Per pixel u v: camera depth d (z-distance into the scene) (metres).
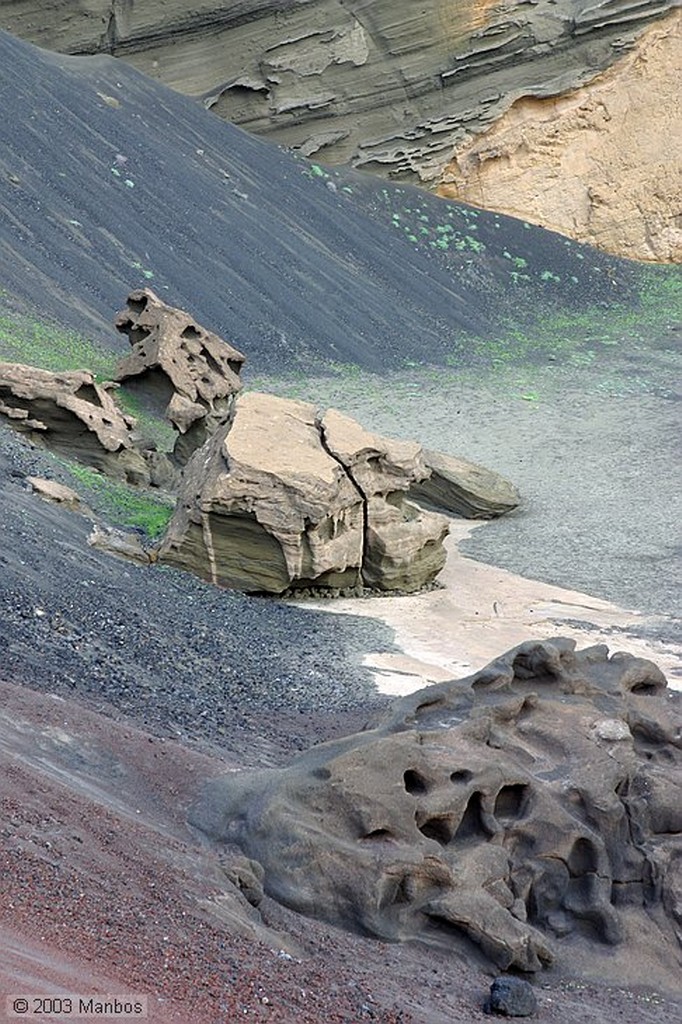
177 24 81.25
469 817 14.74
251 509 30.91
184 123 78.12
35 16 79.81
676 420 56.53
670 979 14.48
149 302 48.94
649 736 17.47
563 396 60.91
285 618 29.67
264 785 14.75
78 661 21.36
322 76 83.75
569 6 85.81
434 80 85.19
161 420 46.66
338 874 13.34
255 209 74.00
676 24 86.88
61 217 64.94
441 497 44.06
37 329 53.94
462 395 60.56
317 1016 9.93
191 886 11.90
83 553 28.78
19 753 13.88
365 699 23.47
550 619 31.61
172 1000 8.98
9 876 10.19
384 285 73.44
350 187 81.88
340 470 32.47
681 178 88.12
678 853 15.77
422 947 13.15
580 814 15.44
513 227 84.75
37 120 70.06
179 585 30.03
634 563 38.06
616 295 81.38
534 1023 11.77
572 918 14.78
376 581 33.47
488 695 17.14
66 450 38.88
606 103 86.88
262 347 63.56
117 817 12.93
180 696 21.39
